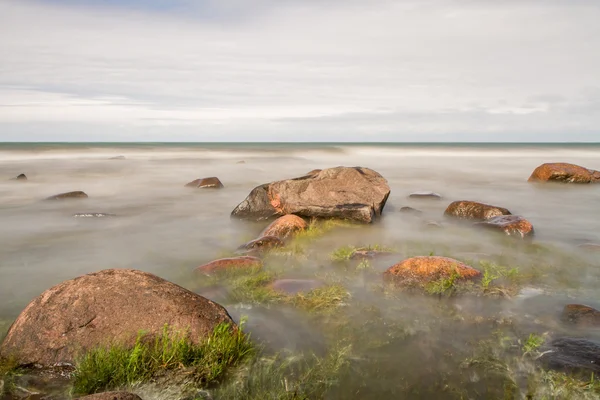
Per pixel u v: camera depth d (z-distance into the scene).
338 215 13.71
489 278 8.14
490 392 5.09
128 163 38.81
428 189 23.53
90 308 5.67
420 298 7.58
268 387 5.18
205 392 5.07
